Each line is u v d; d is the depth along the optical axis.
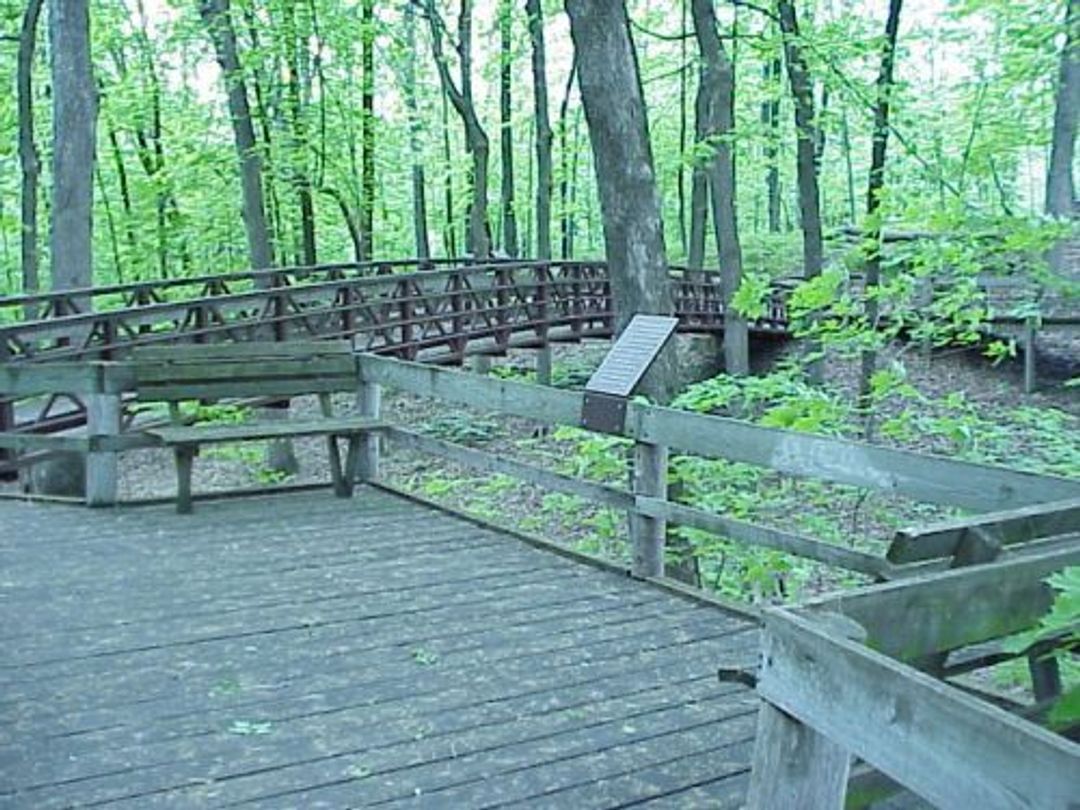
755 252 22.48
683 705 3.26
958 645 1.91
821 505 6.40
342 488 6.25
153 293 13.42
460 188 23.70
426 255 21.98
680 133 23.78
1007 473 3.02
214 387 5.94
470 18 19.03
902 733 1.43
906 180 11.49
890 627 1.81
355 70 19.28
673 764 2.88
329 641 3.79
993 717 1.29
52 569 4.64
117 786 2.71
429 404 15.30
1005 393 13.18
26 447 5.96
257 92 17.41
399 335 13.23
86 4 11.04
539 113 19.91
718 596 4.26
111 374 5.77
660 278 7.49
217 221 20.14
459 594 4.35
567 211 23.86
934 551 2.26
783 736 1.70
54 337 9.54
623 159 7.40
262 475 11.77
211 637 3.81
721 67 12.52
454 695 3.32
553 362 17.45
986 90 10.78
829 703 1.58
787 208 29.03
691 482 5.80
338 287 11.82
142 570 4.64
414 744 2.98
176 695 3.29
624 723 3.13
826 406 5.70
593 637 3.85
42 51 18.86
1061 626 1.80
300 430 5.87
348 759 2.88
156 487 11.99
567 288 15.30
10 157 19.25
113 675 3.45
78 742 2.96
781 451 3.71
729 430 3.95
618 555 6.56
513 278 14.77
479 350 13.60
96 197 22.03
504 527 5.44
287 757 2.89
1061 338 13.84
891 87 10.88
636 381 4.46
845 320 6.77
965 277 6.56
